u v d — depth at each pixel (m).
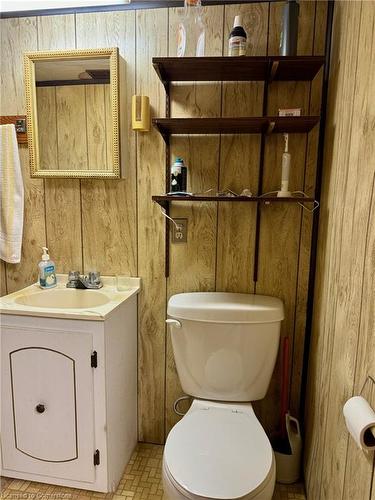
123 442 1.68
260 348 1.53
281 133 1.58
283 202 1.56
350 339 1.00
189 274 1.73
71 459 1.53
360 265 0.94
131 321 1.72
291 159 1.58
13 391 1.52
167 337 1.79
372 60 0.92
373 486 0.76
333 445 1.13
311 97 1.54
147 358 1.83
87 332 1.42
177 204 1.68
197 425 1.36
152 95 1.63
